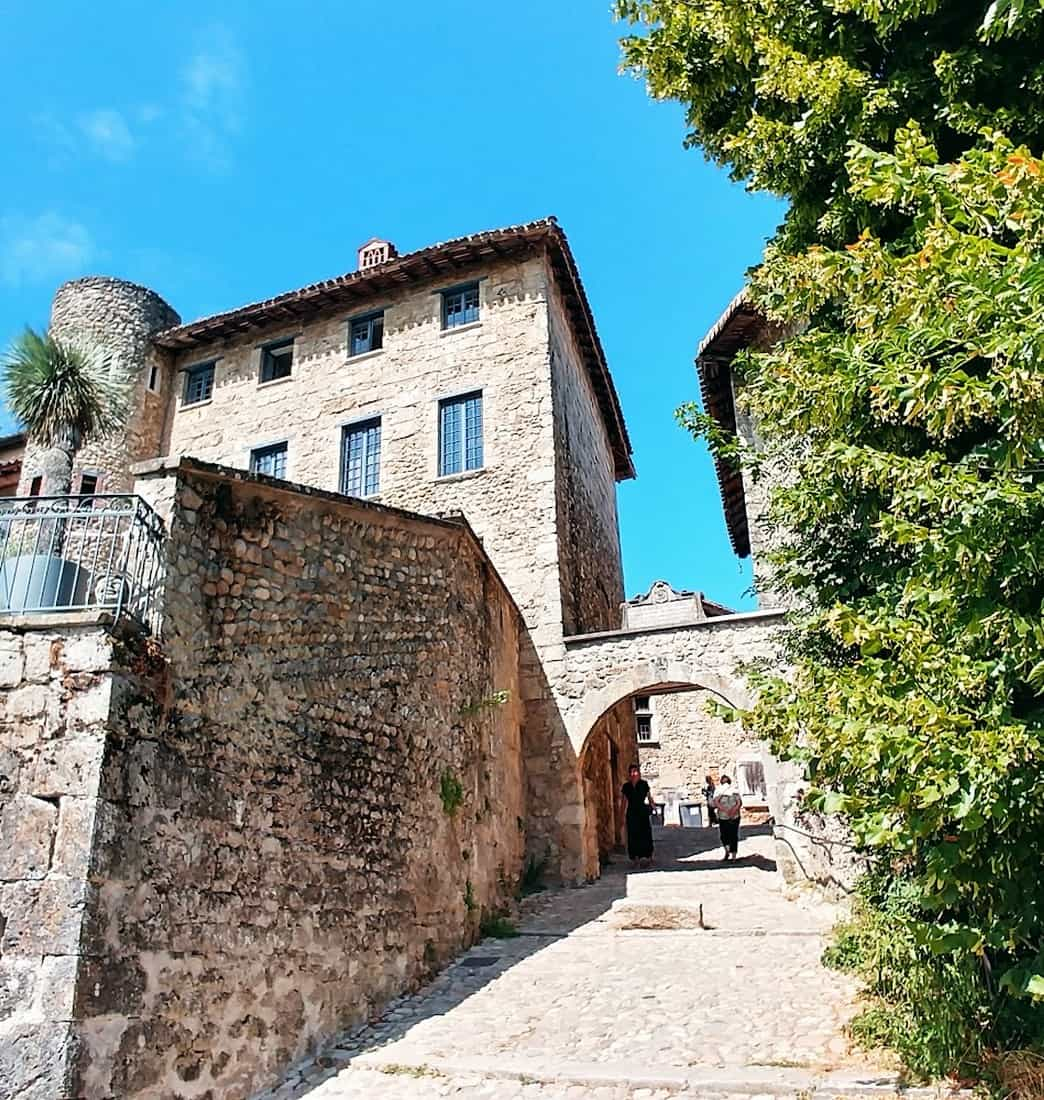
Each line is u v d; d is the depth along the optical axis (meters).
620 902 9.94
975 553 3.82
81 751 4.88
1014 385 3.39
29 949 4.52
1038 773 3.69
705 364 14.06
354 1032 6.30
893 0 5.18
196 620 5.89
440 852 7.98
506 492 14.32
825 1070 5.12
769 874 11.44
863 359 4.54
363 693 7.36
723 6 6.41
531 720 12.82
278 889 5.98
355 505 7.66
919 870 5.36
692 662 12.29
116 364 16.91
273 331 17.39
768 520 6.73
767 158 6.14
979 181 3.90
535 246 15.55
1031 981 3.64
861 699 3.93
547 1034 6.11
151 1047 4.77
